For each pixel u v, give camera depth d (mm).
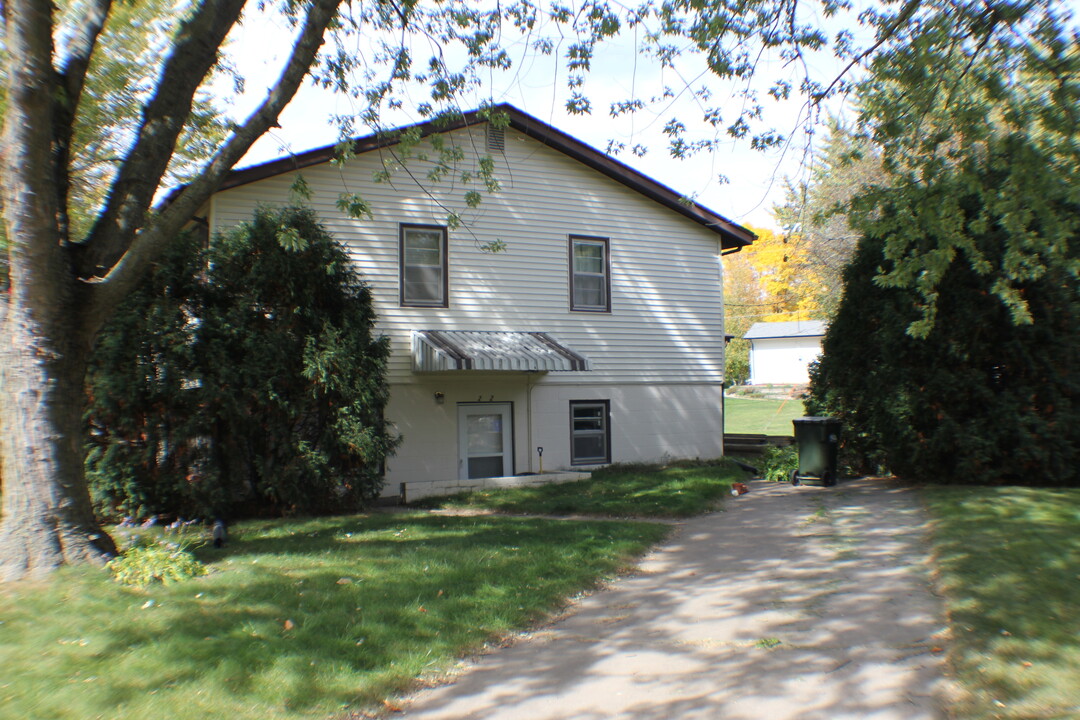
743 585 7438
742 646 5762
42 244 6773
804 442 14141
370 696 4773
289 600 6402
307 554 8352
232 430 11125
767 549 8945
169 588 6629
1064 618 5762
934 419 13000
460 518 11312
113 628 5496
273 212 12531
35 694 4434
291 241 9578
